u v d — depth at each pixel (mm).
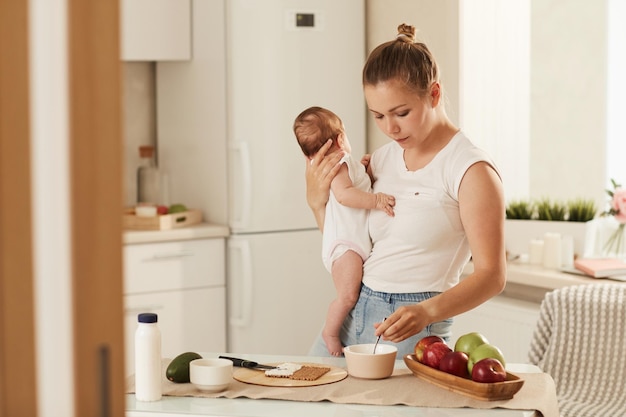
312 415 1589
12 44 549
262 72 3994
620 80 4258
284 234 4066
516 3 3990
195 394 1747
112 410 581
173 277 3893
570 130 4293
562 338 2877
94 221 567
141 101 4477
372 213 2203
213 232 3959
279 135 4043
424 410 1616
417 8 3973
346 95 4191
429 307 1861
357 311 2193
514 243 3836
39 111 553
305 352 4156
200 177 4207
